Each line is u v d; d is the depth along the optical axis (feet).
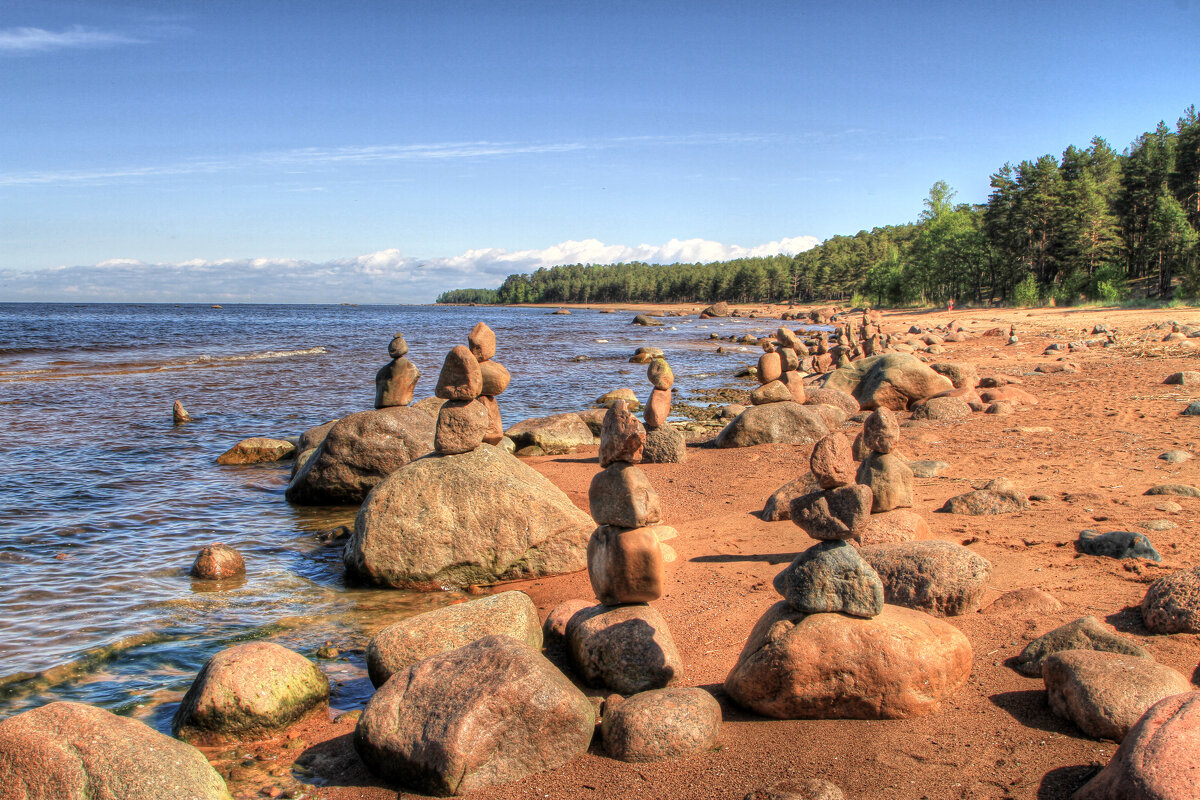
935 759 13.43
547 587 26.37
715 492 36.40
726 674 17.85
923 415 52.90
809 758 13.83
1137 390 59.72
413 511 27.20
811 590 15.72
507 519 27.35
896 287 291.79
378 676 18.39
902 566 19.75
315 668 17.81
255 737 16.19
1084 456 37.52
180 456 48.62
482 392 32.65
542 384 92.02
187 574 27.66
